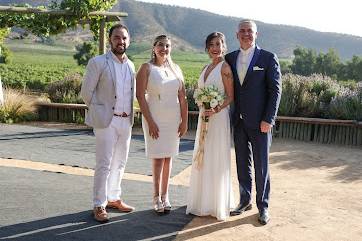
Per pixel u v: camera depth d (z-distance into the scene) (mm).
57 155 7262
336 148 8898
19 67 48781
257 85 4328
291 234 4164
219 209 4430
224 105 4406
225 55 4582
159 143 4438
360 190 5770
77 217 4395
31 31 11164
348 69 60500
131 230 4121
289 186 5895
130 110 4410
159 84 4367
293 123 9867
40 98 12023
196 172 4547
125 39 4254
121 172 4605
